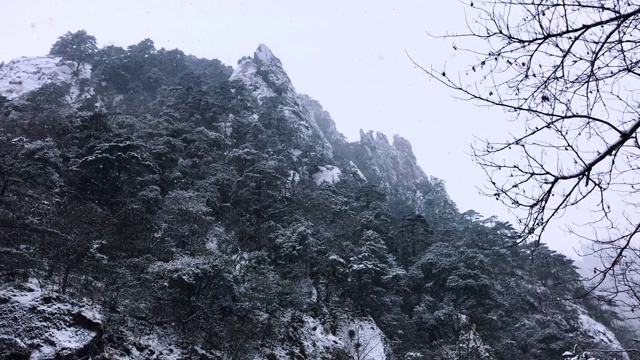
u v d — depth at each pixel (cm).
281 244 3253
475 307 3638
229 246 3027
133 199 2836
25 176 2561
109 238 2230
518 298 4081
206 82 7469
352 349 2830
